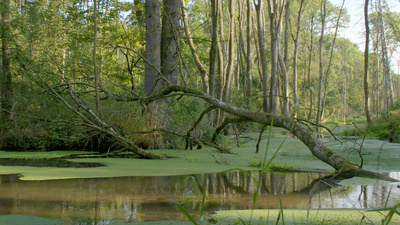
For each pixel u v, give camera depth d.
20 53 10.01
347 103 46.06
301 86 42.50
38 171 5.58
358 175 5.11
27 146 9.10
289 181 4.91
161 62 10.94
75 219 2.96
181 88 7.79
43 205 3.45
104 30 15.11
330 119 32.09
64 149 9.31
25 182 4.69
